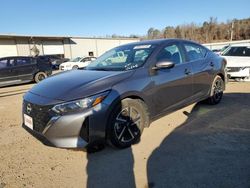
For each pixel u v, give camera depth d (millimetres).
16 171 3053
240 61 8305
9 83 11836
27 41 33938
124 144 3465
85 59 22141
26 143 3879
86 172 2971
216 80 5402
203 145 3502
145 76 3672
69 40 38531
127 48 4508
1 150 3645
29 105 3326
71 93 3098
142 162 3125
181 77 4258
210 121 4457
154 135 3926
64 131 2980
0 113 5902
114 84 3311
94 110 3041
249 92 6809
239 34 81000
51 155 3434
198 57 4910
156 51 4008
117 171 2955
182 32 87000
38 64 12875
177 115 4848
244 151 3275
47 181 2824
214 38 83875
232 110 5059
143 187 2623
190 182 2656
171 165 3016
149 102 3707
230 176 2723
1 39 31312
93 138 3080
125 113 3434
